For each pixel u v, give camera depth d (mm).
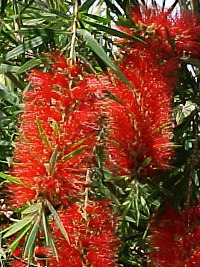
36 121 527
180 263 627
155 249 644
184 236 635
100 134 606
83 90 555
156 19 664
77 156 541
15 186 580
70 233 579
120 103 589
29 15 705
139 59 634
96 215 591
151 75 619
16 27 715
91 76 574
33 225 527
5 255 697
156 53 655
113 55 661
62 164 534
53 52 604
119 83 608
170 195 668
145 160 588
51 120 545
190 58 671
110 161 611
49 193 533
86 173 593
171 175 687
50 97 551
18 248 646
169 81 647
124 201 681
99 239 583
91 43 592
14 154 581
